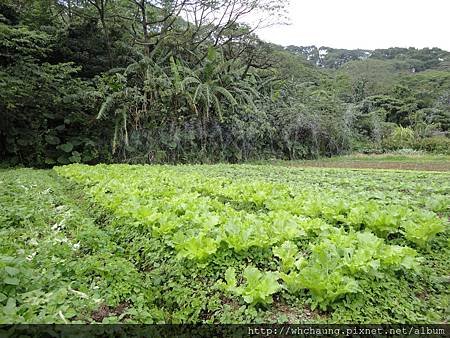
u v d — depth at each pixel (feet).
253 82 63.57
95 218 16.06
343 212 14.33
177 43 56.13
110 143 47.47
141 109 47.39
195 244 10.06
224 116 53.47
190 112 50.72
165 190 18.43
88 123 46.39
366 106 93.40
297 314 8.13
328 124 67.87
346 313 8.00
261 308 8.36
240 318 8.05
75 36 51.06
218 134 53.01
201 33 61.00
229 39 61.67
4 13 44.60
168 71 51.85
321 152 68.13
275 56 79.36
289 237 11.06
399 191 22.12
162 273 10.52
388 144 75.41
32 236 12.74
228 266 9.98
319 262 8.91
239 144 56.34
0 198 18.37
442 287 9.41
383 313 8.17
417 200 17.43
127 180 22.79
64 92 43.21
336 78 105.19
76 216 15.48
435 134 79.41
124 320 8.09
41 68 41.88
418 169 41.57
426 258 11.05
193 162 50.24
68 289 8.35
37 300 7.39
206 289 9.32
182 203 14.49
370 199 17.99
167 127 49.26
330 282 8.24
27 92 39.93
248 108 54.44
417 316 8.14
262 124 56.95
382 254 9.41
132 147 47.16
